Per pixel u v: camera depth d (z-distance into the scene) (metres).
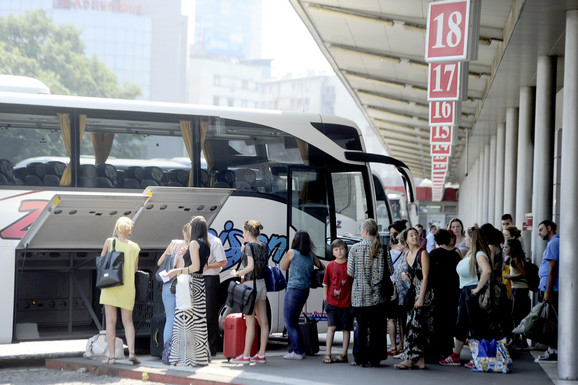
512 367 12.48
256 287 12.18
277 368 11.84
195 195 13.24
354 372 11.60
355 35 22.92
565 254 11.80
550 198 17.55
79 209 12.49
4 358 13.65
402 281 13.05
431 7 12.55
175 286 12.06
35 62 77.12
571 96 12.11
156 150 13.95
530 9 13.17
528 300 14.40
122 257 11.83
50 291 13.23
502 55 17.58
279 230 14.78
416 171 77.06
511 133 25.59
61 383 10.91
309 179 15.20
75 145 13.33
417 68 25.88
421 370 12.01
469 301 12.09
